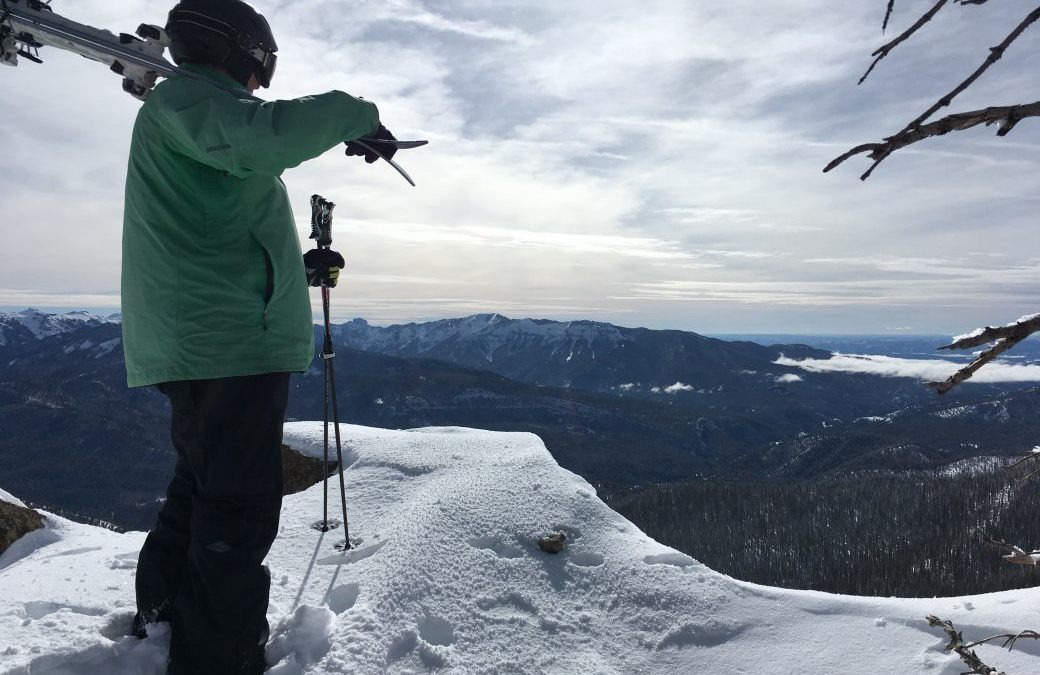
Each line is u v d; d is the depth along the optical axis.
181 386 2.31
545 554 3.78
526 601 3.33
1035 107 0.87
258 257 2.35
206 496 2.34
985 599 3.43
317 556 3.59
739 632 3.21
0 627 2.62
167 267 2.26
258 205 2.39
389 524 3.88
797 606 3.40
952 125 0.90
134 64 2.26
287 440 5.96
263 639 2.52
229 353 2.28
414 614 3.04
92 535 4.17
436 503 3.96
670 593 3.47
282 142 1.99
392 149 2.34
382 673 2.64
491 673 2.83
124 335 2.40
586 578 3.60
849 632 3.15
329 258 3.33
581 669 2.93
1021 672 2.72
